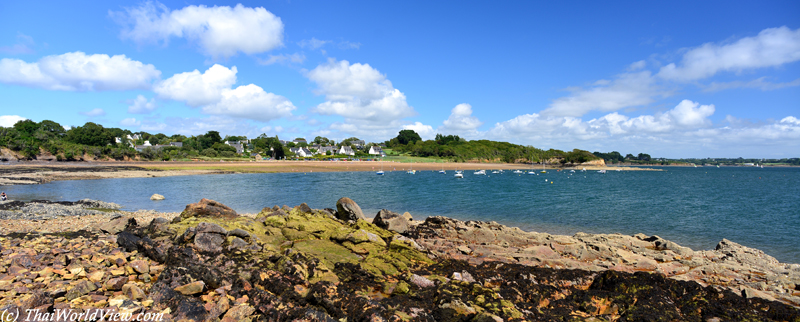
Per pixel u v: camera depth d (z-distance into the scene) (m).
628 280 10.70
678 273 14.73
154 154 116.81
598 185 77.62
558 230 27.34
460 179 91.44
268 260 10.88
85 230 15.20
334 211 22.36
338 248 13.76
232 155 144.38
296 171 105.06
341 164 134.88
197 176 78.50
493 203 42.00
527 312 8.77
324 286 8.81
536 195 52.03
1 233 14.62
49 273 8.79
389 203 41.38
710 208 40.03
